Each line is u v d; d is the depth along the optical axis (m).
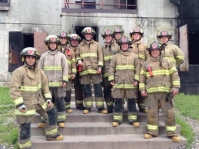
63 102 5.62
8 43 11.06
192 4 11.21
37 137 5.49
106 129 5.73
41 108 4.95
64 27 10.37
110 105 6.35
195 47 13.07
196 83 10.66
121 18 10.73
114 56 5.93
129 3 12.52
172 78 5.41
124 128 5.77
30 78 4.77
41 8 11.38
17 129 5.70
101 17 10.59
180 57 6.08
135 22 10.84
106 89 6.37
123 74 5.78
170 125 5.43
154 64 5.47
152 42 5.44
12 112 6.86
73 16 10.41
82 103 6.68
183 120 6.58
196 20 11.20
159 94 5.45
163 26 11.00
